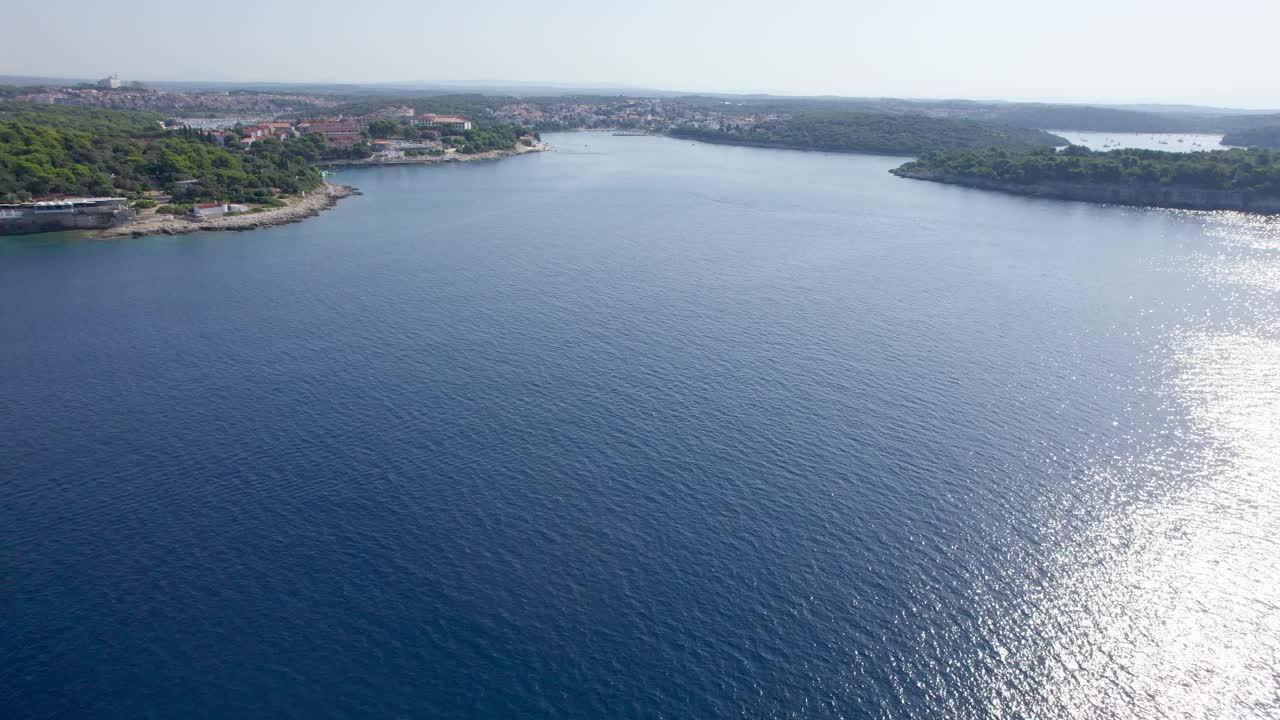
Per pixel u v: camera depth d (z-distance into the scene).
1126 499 71.38
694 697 50.66
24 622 55.56
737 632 55.78
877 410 87.19
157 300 123.38
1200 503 71.00
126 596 58.03
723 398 89.56
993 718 49.84
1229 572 62.41
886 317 119.56
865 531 66.31
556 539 64.62
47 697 50.03
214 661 52.78
